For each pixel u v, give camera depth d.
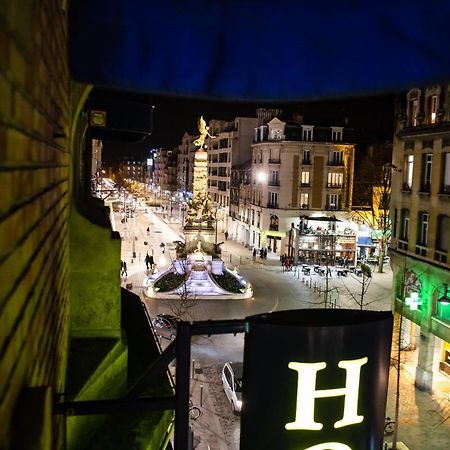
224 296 38.31
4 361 2.08
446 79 4.35
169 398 4.20
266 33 4.57
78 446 5.73
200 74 4.65
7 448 2.17
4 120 2.00
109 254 7.11
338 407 4.49
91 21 4.51
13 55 2.18
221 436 19.08
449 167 22.88
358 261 55.41
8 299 2.15
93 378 5.96
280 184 57.47
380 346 4.64
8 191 2.11
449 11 4.25
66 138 5.76
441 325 22.97
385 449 18.61
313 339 4.40
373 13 4.38
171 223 92.50
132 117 9.62
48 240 3.83
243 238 70.06
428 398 23.41
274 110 62.66
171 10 4.49
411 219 25.91
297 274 48.94
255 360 4.40
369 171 58.47
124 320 9.90
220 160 83.31
